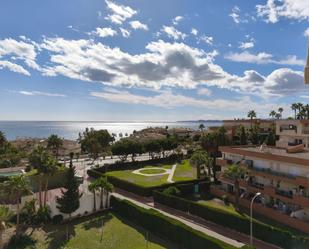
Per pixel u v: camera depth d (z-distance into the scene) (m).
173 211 45.84
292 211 39.53
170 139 97.56
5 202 48.22
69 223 42.28
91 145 92.00
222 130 67.62
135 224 41.59
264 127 112.00
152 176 69.75
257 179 47.09
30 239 36.53
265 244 33.56
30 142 131.38
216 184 57.50
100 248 34.00
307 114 114.88
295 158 40.06
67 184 42.88
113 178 62.34
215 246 30.30
